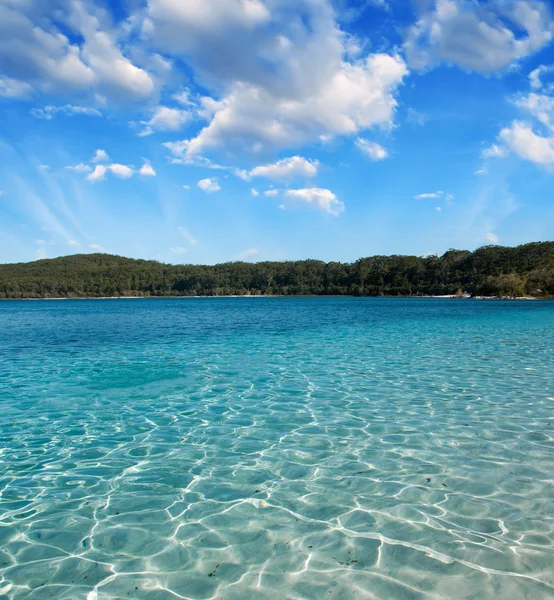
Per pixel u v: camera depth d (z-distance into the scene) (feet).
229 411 28.37
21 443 22.72
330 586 11.42
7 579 11.85
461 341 65.72
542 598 10.84
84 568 12.36
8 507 15.96
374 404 29.71
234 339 70.95
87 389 35.01
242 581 11.69
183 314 161.07
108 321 124.16
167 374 40.86
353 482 17.67
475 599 10.82
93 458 20.62
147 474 18.74
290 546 13.29
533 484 17.35
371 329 87.92
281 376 39.42
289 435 23.59
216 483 17.76
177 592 11.27
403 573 11.89
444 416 26.78
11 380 38.96
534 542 13.30
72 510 15.69
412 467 19.11
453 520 14.66
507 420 25.85
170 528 14.42
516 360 47.39
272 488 17.25
